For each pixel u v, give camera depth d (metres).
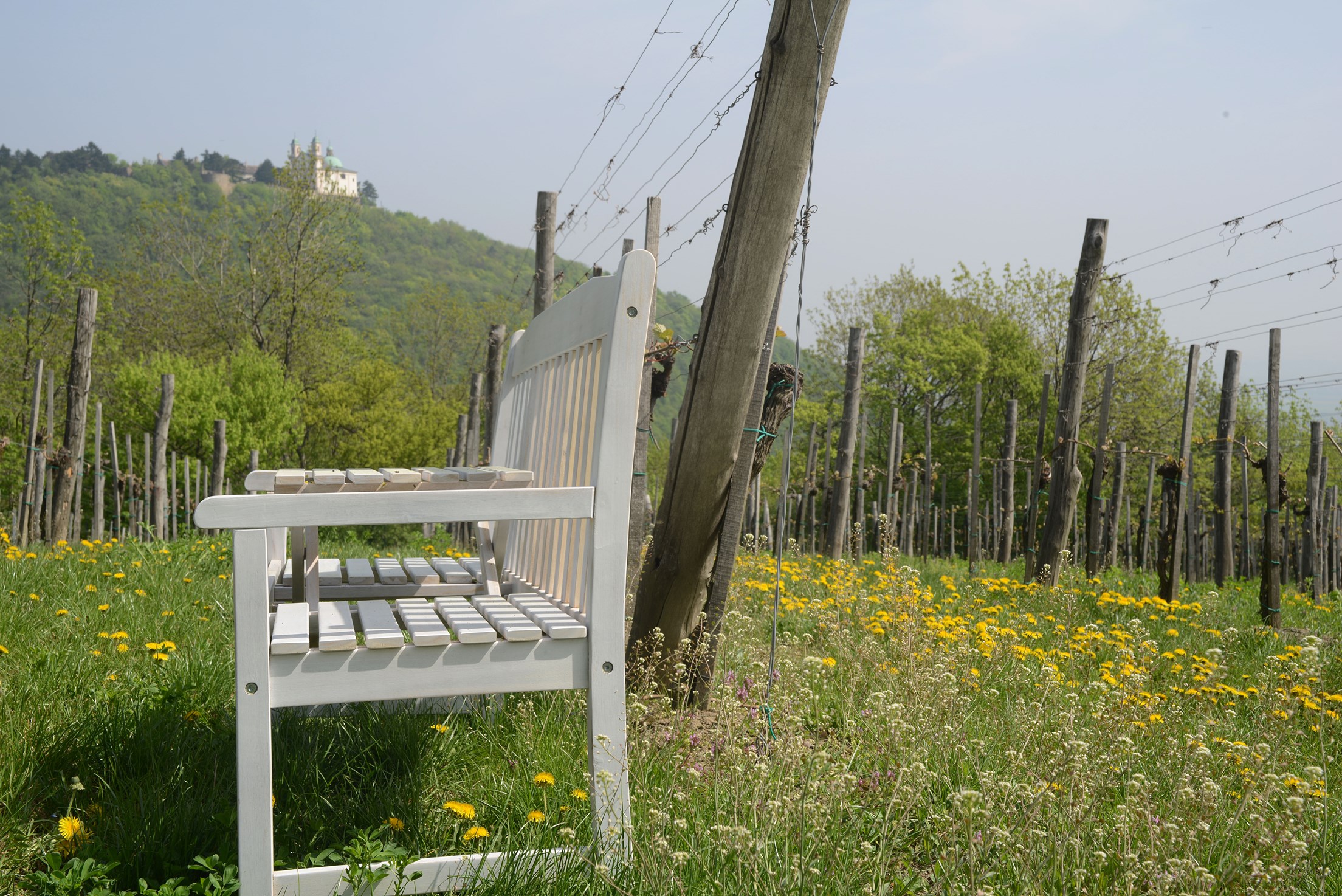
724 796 2.22
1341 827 2.22
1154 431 28.84
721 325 3.09
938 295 38.47
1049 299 31.94
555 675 1.93
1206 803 2.00
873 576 7.50
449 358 51.44
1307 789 2.18
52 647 3.62
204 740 2.64
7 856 2.05
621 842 1.90
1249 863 1.81
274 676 1.75
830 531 11.62
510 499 1.88
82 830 2.04
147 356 36.31
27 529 11.00
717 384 3.10
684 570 3.18
